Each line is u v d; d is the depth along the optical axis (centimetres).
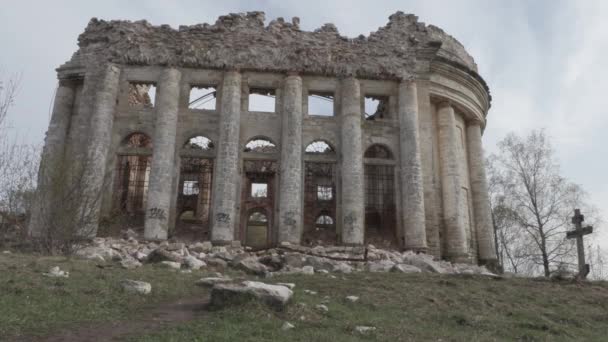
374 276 1764
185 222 3784
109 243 2562
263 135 3203
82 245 2158
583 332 1195
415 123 3212
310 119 3244
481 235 3525
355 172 3048
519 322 1206
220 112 3194
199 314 1006
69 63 3362
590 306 1509
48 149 3200
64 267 1462
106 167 3020
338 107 3291
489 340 982
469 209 3575
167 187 2958
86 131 3109
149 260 1966
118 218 2891
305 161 3158
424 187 3181
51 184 2106
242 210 3206
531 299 1530
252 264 1962
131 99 3491
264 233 4616
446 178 3369
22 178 2189
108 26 3322
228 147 3023
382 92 3347
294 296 1194
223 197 2911
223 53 3244
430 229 3091
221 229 2839
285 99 3194
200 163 3691
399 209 3127
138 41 3247
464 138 3791
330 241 3048
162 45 3247
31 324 839
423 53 3422
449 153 3409
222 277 1603
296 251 2612
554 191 3881
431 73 3512
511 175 4072
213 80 3247
